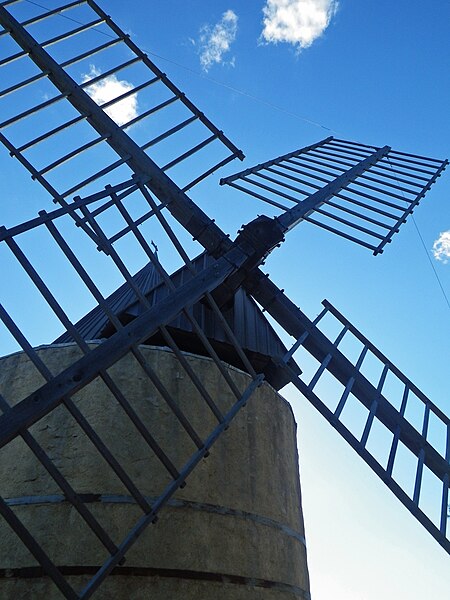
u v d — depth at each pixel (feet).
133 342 15.17
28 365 20.68
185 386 20.76
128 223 17.93
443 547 17.54
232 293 23.84
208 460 19.58
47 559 11.46
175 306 17.06
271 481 21.29
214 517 18.48
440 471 21.59
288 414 24.90
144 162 24.25
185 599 16.43
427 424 22.44
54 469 12.32
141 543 16.74
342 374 23.29
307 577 21.65
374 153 36.73
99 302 15.19
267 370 27.40
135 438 18.71
